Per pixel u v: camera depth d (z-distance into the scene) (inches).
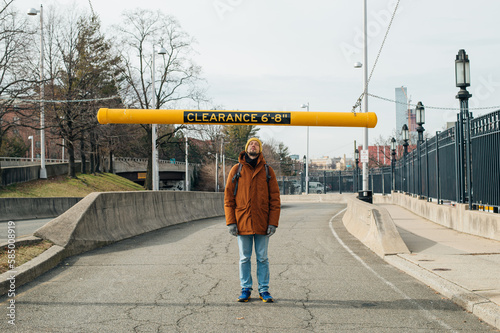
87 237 406.3
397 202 1139.3
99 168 2509.8
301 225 662.5
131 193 542.0
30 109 1375.5
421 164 788.0
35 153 3806.6
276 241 474.0
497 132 426.9
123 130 2060.8
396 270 321.4
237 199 237.5
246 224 234.5
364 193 933.8
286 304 232.7
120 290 260.2
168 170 3184.1
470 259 341.7
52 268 322.7
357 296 249.4
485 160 459.2
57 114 1568.7
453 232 521.7
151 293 253.6
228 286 270.2
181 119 300.2
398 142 2824.8
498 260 336.8
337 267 331.9
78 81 1641.2
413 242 435.2
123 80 1809.8
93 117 1617.9
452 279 273.9
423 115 810.2
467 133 500.7
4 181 1397.6
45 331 189.8
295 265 339.0
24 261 305.1
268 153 4315.9
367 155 960.3
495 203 437.1
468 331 192.5
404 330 193.3
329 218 813.2
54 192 1533.0
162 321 203.9
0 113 1277.1
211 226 647.8
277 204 238.7
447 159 589.3
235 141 3998.5
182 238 497.7
